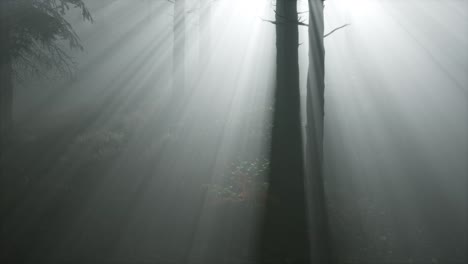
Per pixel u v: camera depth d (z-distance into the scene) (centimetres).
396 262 730
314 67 821
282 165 761
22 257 667
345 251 749
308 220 755
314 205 784
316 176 802
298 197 753
